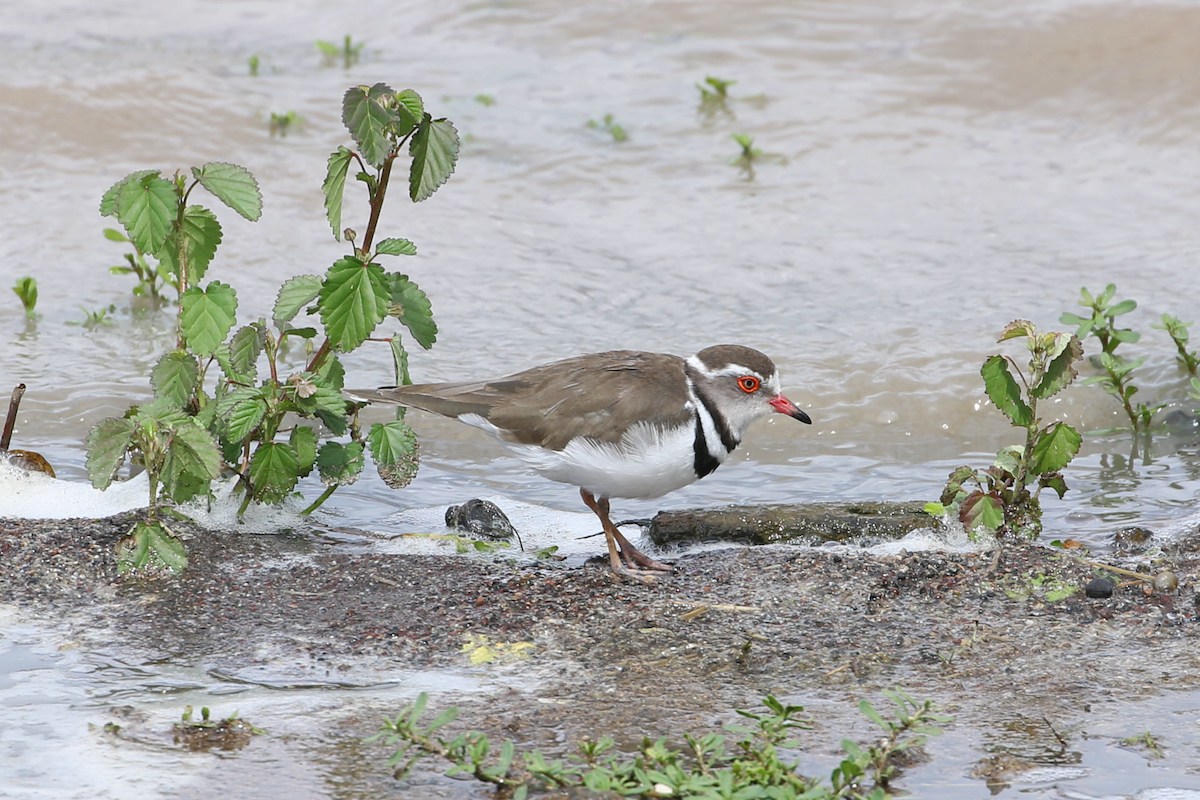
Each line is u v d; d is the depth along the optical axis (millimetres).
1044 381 11117
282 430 11758
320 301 10414
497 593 10219
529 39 24359
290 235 18719
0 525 10945
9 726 7992
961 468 11242
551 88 22781
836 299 17031
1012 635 9383
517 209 19578
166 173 19984
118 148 20484
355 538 11555
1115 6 22984
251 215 11047
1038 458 11195
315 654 9109
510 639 9375
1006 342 15680
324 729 8000
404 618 9719
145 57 22812
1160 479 12961
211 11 25328
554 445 10867
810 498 12883
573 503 13008
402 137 10711
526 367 15422
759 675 8805
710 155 20953
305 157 20484
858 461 13766
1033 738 7891
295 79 22609
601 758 7602
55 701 8352
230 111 21344
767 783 7086
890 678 8750
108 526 10977
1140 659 8969
